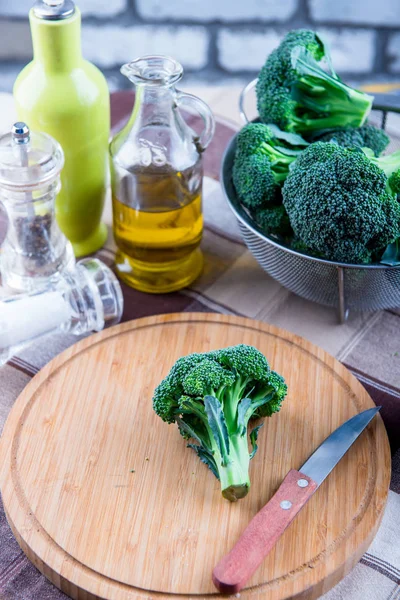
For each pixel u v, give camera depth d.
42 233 1.50
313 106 1.56
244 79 3.24
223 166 1.58
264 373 1.25
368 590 1.13
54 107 1.46
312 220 1.34
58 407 1.32
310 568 1.09
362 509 1.17
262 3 3.03
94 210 1.64
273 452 1.26
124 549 1.12
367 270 1.38
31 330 1.45
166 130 1.46
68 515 1.16
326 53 1.58
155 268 1.60
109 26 3.06
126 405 1.33
